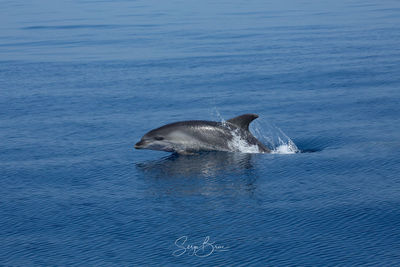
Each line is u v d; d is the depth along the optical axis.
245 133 30.50
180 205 22.42
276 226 20.05
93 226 20.66
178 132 30.25
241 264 17.42
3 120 39.75
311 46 79.38
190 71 61.19
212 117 39.75
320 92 47.09
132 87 52.34
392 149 29.48
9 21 145.38
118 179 26.11
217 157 29.14
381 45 77.00
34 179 26.41
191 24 125.50
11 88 53.12
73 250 18.75
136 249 18.67
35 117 40.47
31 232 20.34
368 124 35.34
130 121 38.59
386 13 134.88
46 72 63.28
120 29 117.69
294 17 134.50
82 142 33.16
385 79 51.56
